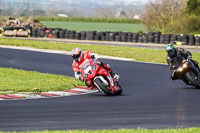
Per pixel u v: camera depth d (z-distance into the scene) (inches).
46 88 1514.5
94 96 1378.0
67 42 4763.8
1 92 1407.5
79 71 1389.0
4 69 2226.9
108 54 3280.0
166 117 942.4
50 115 967.6
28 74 2043.6
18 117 936.3
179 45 4402.1
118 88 1401.3
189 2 6289.4
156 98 1306.6
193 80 1531.7
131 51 3543.3
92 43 4670.3
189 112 1014.4
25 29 5831.7
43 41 4702.3
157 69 2357.3
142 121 892.0
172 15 6328.7
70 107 1105.4
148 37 4707.2
